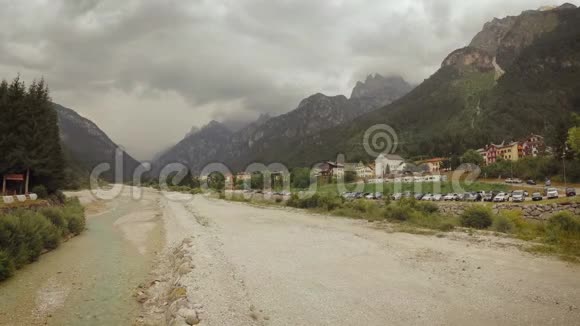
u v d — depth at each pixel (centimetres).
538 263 1563
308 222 3375
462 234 2328
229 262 1728
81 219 2994
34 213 2370
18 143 3959
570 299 1146
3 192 3606
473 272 1466
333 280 1430
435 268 1554
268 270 1587
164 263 1892
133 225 3484
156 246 2375
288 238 2433
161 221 3850
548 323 995
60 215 2570
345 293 1276
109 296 1349
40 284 1478
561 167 7250
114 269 1747
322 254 1903
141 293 1384
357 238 2361
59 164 4553
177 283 1381
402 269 1566
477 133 15150
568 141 7425
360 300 1205
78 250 2184
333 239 2355
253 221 3519
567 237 2009
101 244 2412
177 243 2405
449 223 2709
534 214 3709
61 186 4572
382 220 3294
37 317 1144
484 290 1259
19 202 2947
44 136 4309
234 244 2209
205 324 1001
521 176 8125
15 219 1820
